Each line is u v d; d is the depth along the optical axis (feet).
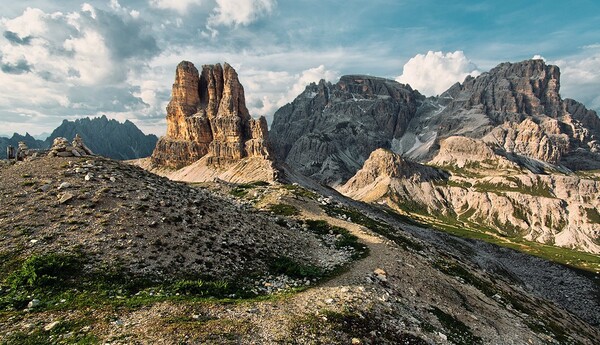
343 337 77.05
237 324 73.77
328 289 109.09
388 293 117.60
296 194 293.23
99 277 86.53
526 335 136.26
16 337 62.64
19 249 91.15
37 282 80.28
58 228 102.17
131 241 103.50
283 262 128.26
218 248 118.73
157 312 75.10
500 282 265.13
